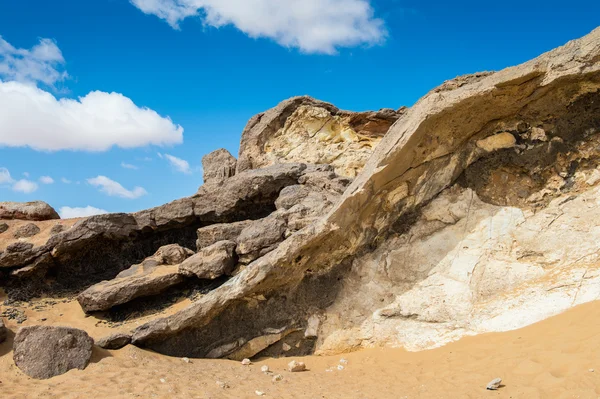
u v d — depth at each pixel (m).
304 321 9.02
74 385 6.62
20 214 13.73
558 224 8.02
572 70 7.73
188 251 11.92
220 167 16.19
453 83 10.14
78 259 12.07
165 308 10.71
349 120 17.20
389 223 9.33
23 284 11.61
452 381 6.12
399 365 7.43
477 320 7.73
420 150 8.71
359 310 8.87
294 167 13.07
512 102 8.40
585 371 5.18
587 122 8.23
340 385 6.79
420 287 8.61
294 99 17.19
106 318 10.47
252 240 10.88
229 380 7.15
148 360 7.96
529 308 7.36
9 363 7.23
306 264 9.08
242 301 9.02
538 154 8.60
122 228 12.26
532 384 5.37
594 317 6.38
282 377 7.33
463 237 8.74
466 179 9.11
